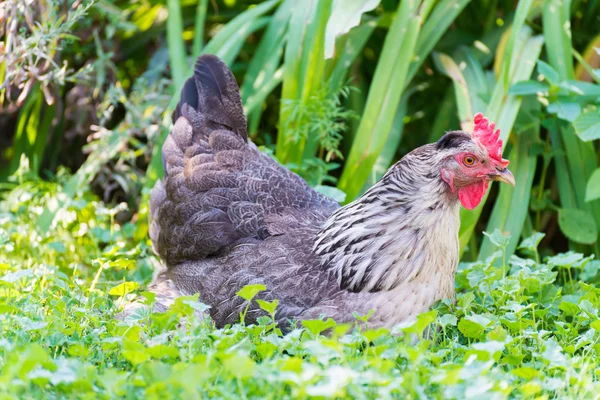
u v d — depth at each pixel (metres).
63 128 9.82
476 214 7.26
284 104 8.01
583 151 7.81
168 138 6.87
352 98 8.77
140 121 8.66
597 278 7.33
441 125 8.53
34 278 6.52
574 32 8.81
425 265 5.64
